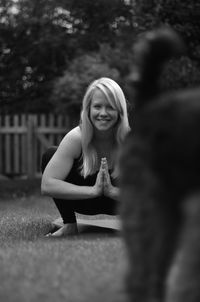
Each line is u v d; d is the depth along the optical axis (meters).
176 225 2.64
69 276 3.44
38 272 3.54
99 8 16.66
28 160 14.98
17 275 3.48
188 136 2.56
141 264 2.63
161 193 2.62
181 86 10.65
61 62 18.27
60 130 15.09
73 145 5.40
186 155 2.56
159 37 2.60
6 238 5.41
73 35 17.45
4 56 17.45
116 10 16.38
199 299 2.64
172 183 2.61
